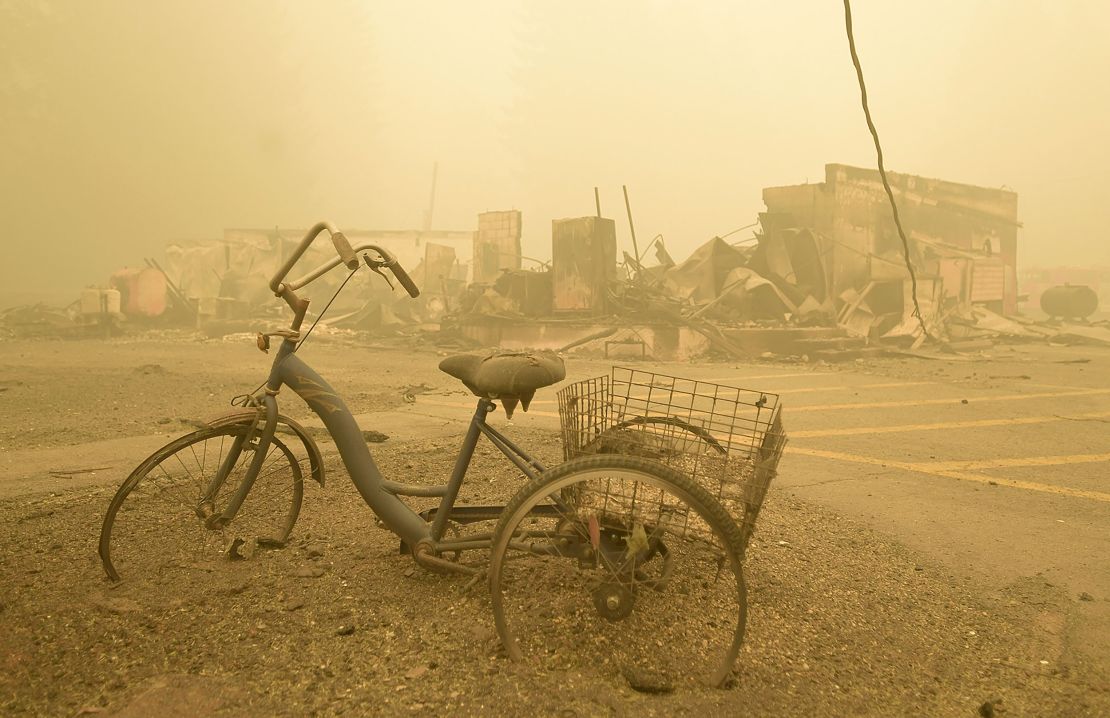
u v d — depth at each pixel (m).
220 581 3.06
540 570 3.14
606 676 2.38
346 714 2.15
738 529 2.31
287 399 8.15
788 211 18.12
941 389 9.67
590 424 2.78
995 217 22.08
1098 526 4.09
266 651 2.51
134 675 2.36
